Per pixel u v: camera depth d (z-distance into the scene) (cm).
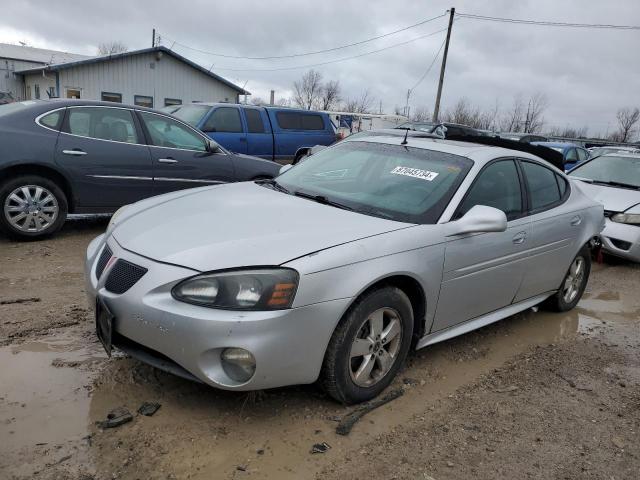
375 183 391
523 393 359
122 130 665
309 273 276
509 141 529
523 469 279
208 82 3108
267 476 256
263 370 269
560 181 488
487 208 353
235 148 1119
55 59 3888
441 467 274
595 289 625
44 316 410
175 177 704
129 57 2825
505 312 434
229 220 323
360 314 300
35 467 248
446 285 351
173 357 271
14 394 304
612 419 336
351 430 297
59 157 612
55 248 598
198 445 273
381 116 3403
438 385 359
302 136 1223
